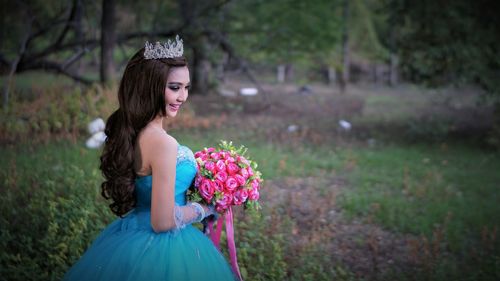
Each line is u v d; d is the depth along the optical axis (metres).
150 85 2.35
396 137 11.95
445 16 10.12
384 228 5.85
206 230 2.84
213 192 2.57
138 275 2.40
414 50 10.80
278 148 9.76
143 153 2.38
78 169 5.90
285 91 22.41
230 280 2.70
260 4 13.72
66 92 10.23
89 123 9.05
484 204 6.72
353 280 4.38
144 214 2.53
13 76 10.94
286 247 4.89
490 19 10.38
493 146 10.80
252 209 2.74
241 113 14.63
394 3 11.09
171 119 10.52
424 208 6.52
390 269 4.71
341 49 22.86
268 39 13.98
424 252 5.11
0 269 3.75
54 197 5.16
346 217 6.10
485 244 5.38
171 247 2.47
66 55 15.38
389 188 7.52
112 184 2.46
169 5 14.62
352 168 8.63
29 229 4.63
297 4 13.81
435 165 9.05
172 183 2.33
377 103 19.33
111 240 2.56
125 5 14.33
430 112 16.72
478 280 4.51
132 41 14.48
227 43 13.97
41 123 8.91
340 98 20.47
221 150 2.81
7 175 5.93
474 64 9.82
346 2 22.50
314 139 11.06
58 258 3.89
